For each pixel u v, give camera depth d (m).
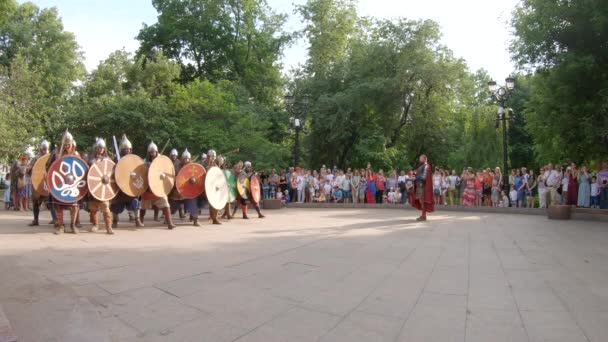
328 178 20.17
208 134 23.52
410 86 28.27
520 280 4.88
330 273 5.11
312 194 19.91
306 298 4.12
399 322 3.54
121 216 12.48
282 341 3.14
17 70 22.52
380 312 3.77
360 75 29.12
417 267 5.52
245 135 24.38
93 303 3.78
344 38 33.91
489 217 13.58
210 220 11.54
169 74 28.98
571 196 14.84
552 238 8.41
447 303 4.02
